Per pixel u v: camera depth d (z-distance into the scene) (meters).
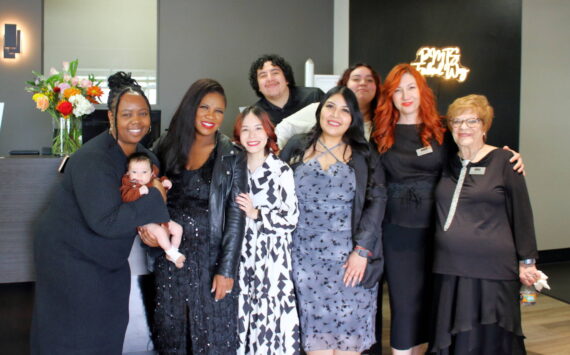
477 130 2.23
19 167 2.37
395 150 2.42
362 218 2.27
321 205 2.24
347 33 5.79
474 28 4.86
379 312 2.87
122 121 1.84
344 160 2.29
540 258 5.50
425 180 2.39
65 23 5.98
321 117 2.28
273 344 2.15
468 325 2.19
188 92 2.07
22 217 2.39
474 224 2.21
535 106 5.40
